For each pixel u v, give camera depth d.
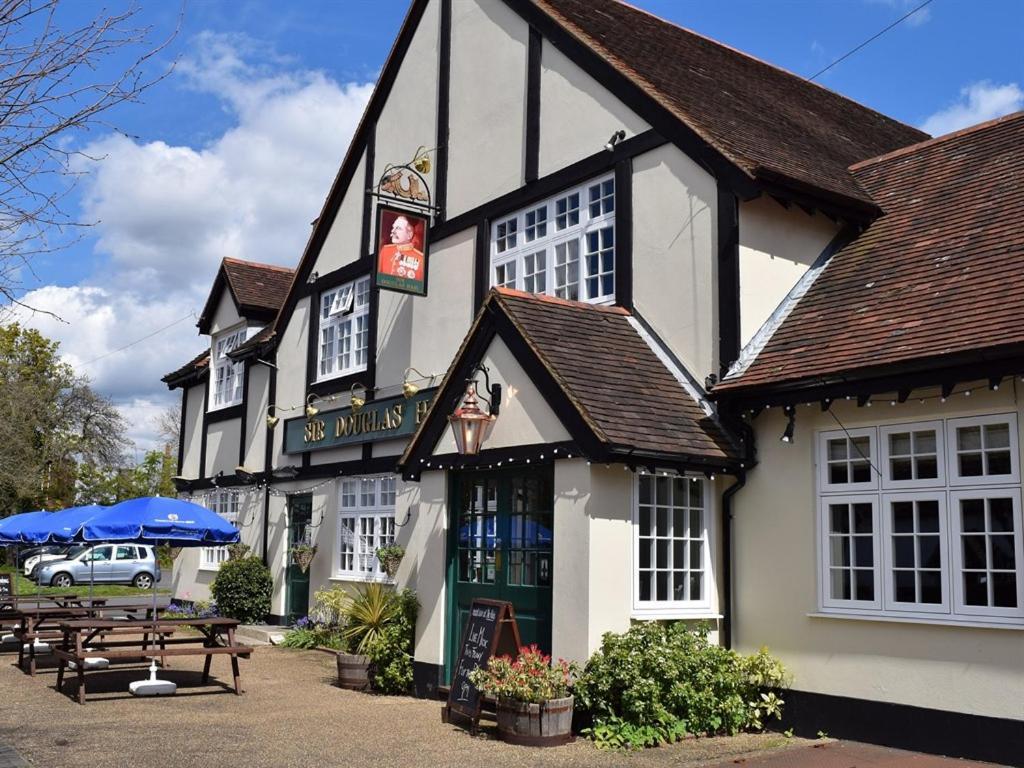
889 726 8.29
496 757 7.84
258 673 12.74
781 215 10.55
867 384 8.51
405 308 15.24
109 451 41.25
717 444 9.51
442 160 14.59
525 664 8.58
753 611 9.50
